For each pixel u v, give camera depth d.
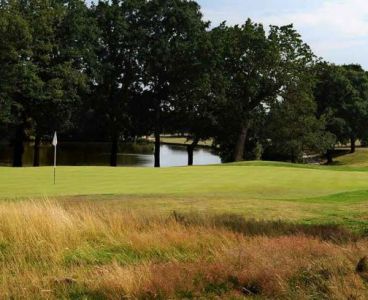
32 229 8.94
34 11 47.94
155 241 8.70
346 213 13.17
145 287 6.13
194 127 54.75
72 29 50.34
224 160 64.06
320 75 70.50
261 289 6.21
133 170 28.12
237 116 54.16
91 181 22.70
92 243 8.80
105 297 6.10
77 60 51.66
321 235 9.47
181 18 54.62
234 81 55.38
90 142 92.88
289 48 55.88
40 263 7.69
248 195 18.95
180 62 52.91
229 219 11.36
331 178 26.33
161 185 21.75
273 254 7.50
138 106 54.75
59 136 88.56
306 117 56.50
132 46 54.16
